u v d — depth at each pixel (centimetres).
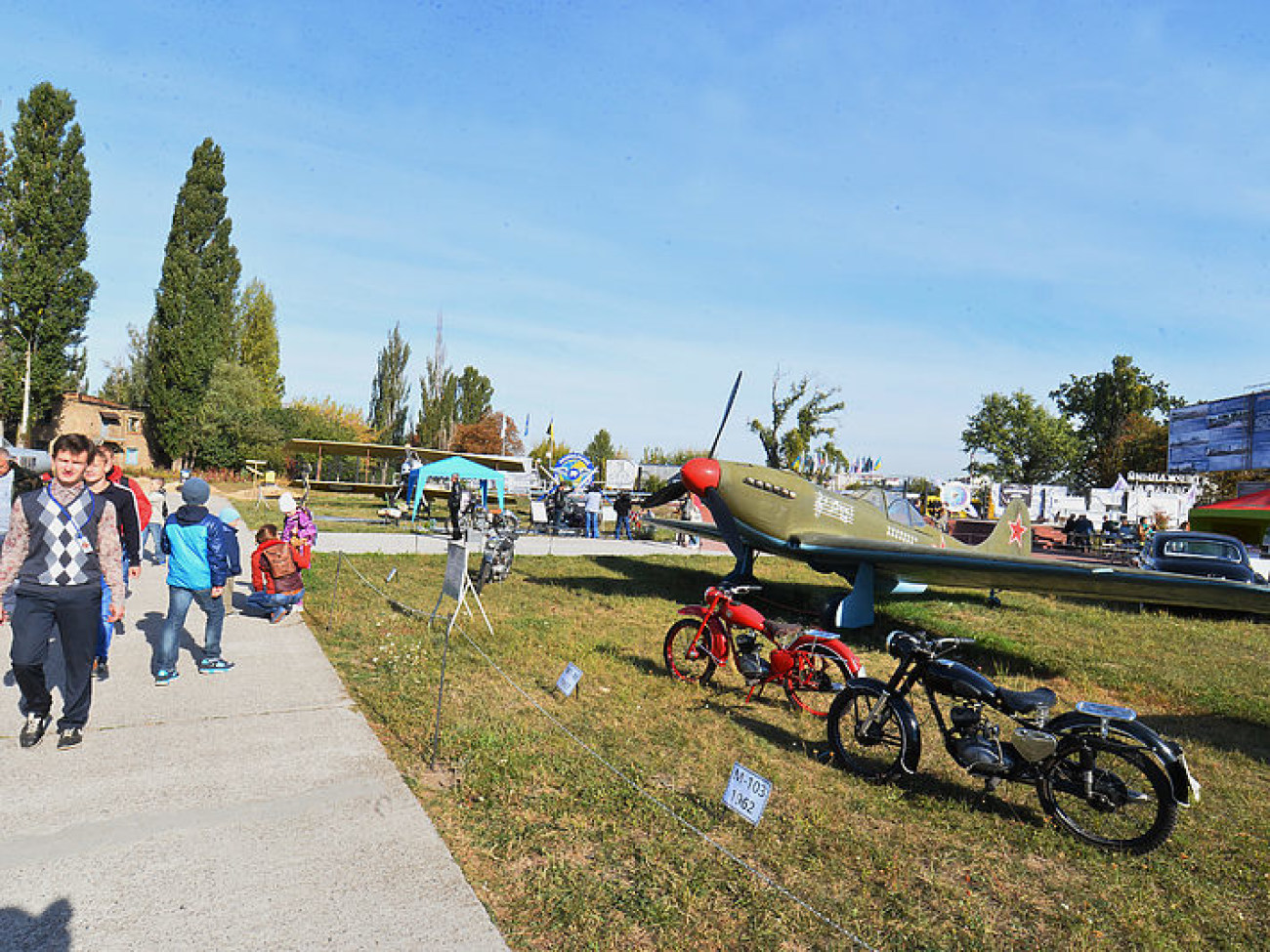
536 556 1555
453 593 740
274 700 526
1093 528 3222
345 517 2359
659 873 325
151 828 340
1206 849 393
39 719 421
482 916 287
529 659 658
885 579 1002
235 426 4497
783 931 291
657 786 420
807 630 585
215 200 4562
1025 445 5684
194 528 552
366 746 448
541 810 378
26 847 318
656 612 955
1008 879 351
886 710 462
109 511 436
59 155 4175
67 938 259
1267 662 861
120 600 444
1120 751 387
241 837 337
